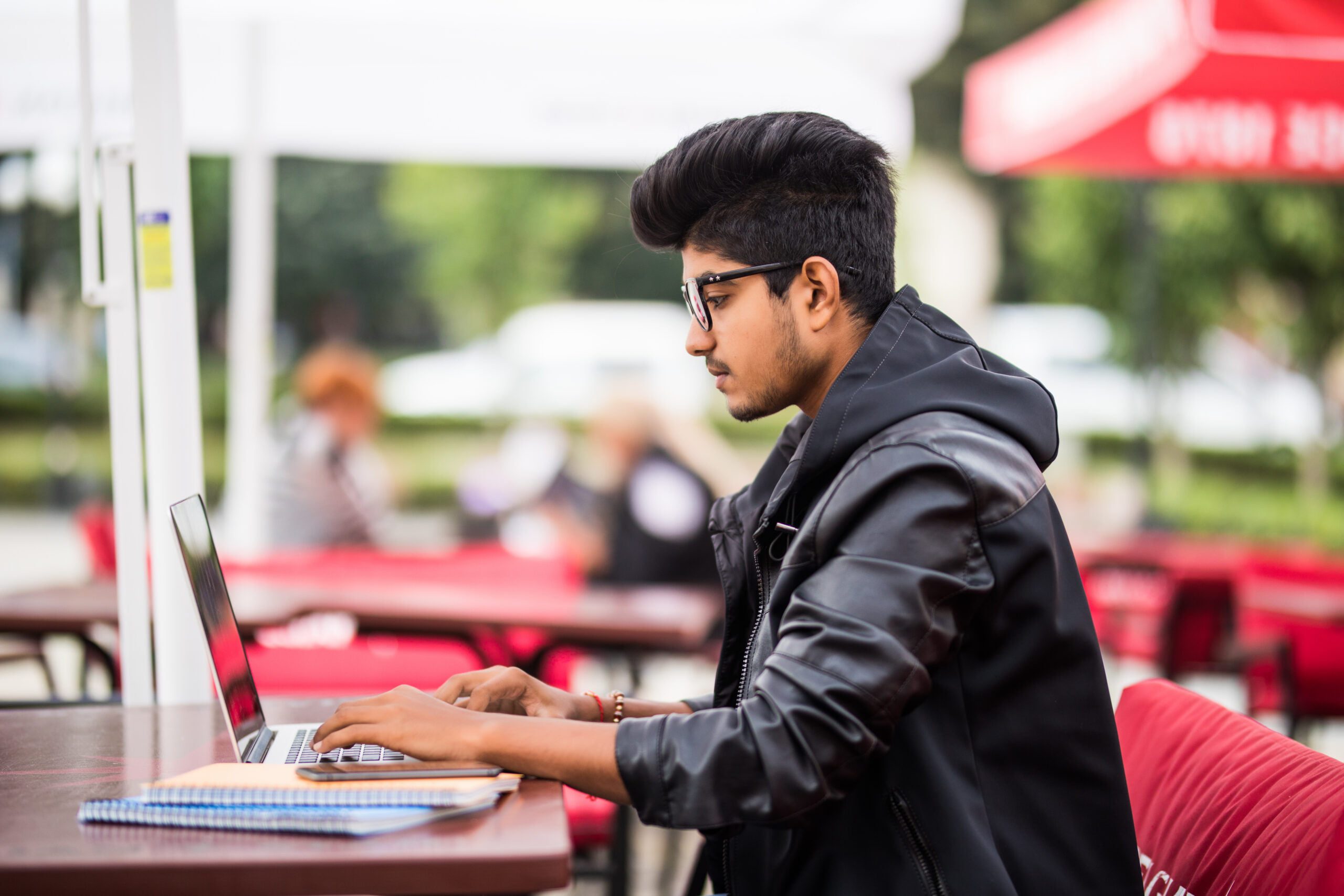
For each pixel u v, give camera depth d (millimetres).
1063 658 1968
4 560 14766
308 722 2518
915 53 5719
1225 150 5988
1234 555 8484
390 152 6398
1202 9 5219
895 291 2215
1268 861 1941
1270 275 18672
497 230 24734
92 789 1944
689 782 1776
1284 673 6324
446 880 1544
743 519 2318
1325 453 19609
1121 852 1976
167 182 3213
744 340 2115
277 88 6004
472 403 24031
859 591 1827
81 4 3109
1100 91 5809
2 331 24266
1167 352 19516
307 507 7152
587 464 13828
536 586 6199
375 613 4828
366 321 25766
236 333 7020
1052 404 2096
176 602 3240
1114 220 19000
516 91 5973
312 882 1534
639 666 6352
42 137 5367
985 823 1919
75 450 23078
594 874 3822
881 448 1936
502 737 1861
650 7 5285
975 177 21125
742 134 2115
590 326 19766
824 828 1967
